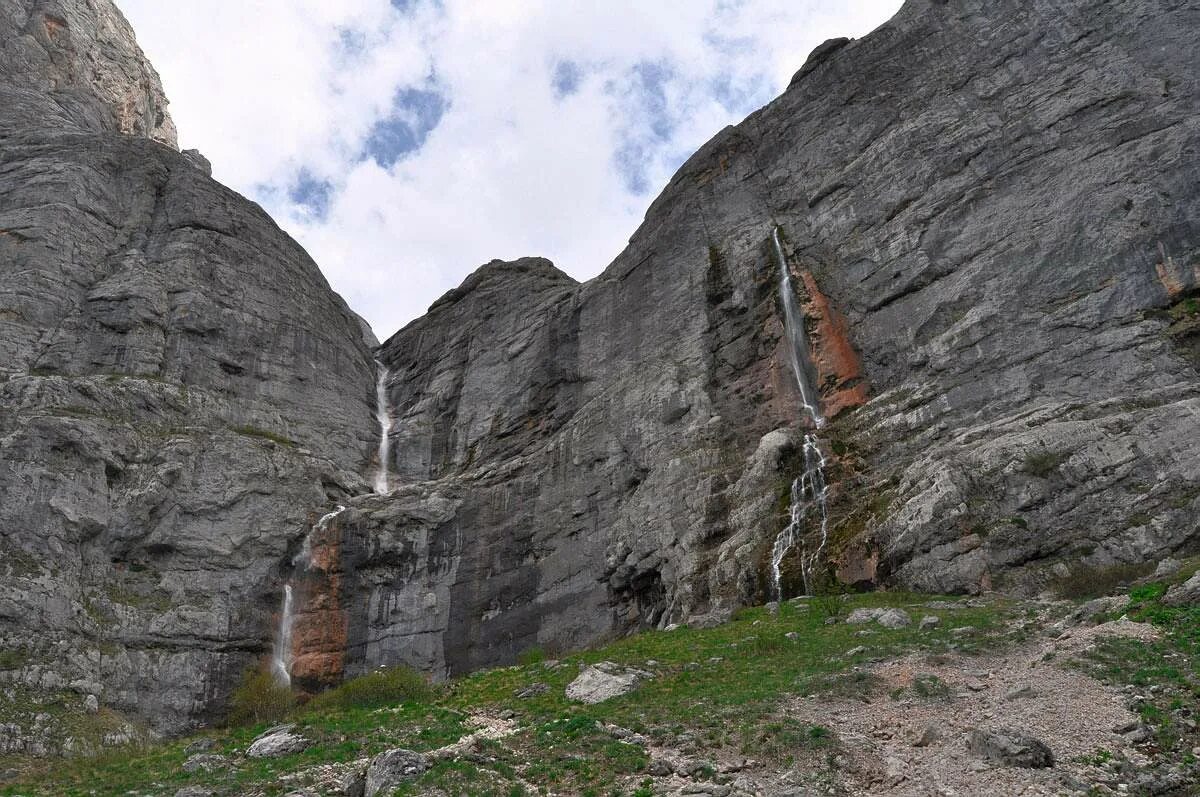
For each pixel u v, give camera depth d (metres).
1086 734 15.71
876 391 39.44
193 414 49.59
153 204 58.66
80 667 36.47
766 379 43.25
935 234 40.56
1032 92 40.72
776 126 51.56
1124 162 35.59
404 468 59.75
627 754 17.52
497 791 15.97
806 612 29.06
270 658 43.75
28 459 40.00
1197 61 36.12
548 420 54.69
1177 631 19.45
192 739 28.09
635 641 30.77
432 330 70.00
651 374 48.28
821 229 45.94
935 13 47.19
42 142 58.53
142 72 98.00
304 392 57.25
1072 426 29.53
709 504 40.25
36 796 20.67
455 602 47.75
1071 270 34.97
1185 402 28.17
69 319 50.16
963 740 15.98
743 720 18.75
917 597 28.48
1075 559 27.11
